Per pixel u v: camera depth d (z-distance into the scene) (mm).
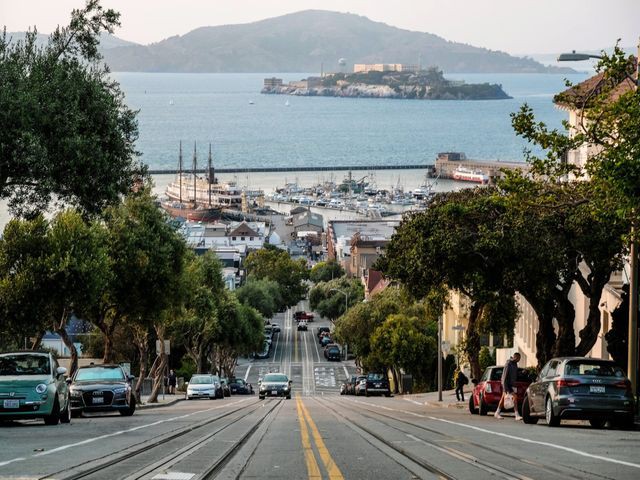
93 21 39438
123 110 40000
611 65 34250
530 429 30516
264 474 17203
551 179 35188
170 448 22062
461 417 41344
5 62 36156
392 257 52281
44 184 35688
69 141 36094
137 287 59438
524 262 45031
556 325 71000
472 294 50625
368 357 114500
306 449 22531
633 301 36625
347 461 19625
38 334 54438
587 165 33469
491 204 47312
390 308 124438
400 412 47344
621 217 32000
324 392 125938
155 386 67562
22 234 52031
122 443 23219
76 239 52406
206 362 123688
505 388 38812
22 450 21250
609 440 25109
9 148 35000
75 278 51531
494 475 16672
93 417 40688
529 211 44031
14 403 31859
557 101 37094
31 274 50875
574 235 44281
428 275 49094
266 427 31688
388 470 17906
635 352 36594
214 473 17109
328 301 198125
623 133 31156
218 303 102000
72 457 19359
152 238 59406
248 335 117750
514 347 86625
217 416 40469
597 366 31750
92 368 42562
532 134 34875
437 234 47469
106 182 38344
